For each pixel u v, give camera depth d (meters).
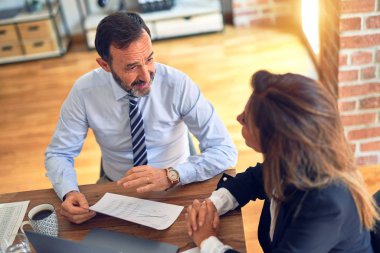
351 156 1.08
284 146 1.01
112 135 1.74
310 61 3.70
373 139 2.46
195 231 1.27
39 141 3.21
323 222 1.04
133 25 1.46
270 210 1.31
